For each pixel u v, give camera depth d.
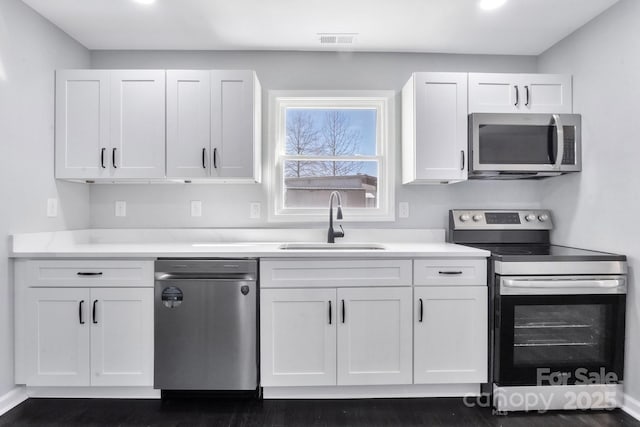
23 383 2.10
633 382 2.02
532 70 2.85
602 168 2.22
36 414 2.01
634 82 2.00
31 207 2.20
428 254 2.14
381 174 2.84
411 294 2.15
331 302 2.13
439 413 2.05
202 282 2.10
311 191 2.88
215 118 2.41
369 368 2.15
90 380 2.11
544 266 2.05
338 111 2.89
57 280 2.10
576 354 2.08
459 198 2.80
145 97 2.41
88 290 2.11
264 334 2.12
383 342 2.15
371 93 2.78
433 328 2.16
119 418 1.99
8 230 2.05
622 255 2.05
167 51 2.77
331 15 2.27
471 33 2.50
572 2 2.12
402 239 2.75
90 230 2.67
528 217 2.69
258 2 2.13
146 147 2.41
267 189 2.76
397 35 2.53
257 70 2.77
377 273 2.15
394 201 2.78
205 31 2.48
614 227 2.13
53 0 2.11
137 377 2.11
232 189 2.77
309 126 2.89
